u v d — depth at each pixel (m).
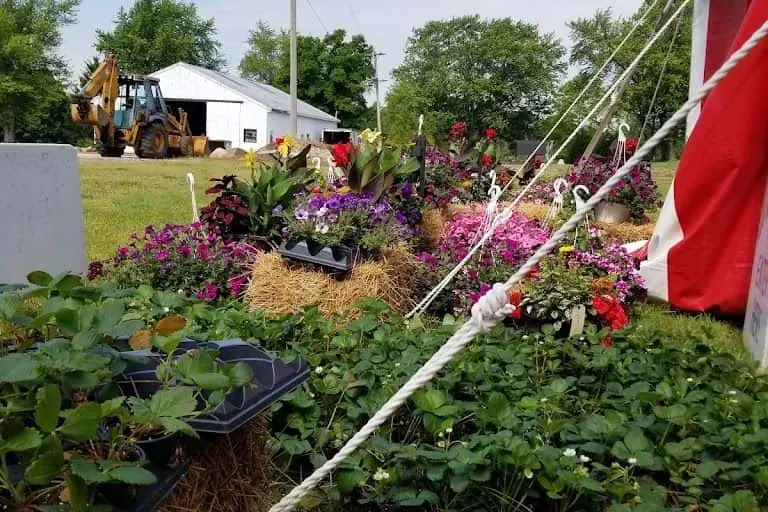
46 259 4.67
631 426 2.81
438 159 9.36
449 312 5.37
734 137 5.45
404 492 2.36
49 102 53.69
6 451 1.53
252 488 2.30
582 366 3.60
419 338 3.73
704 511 2.55
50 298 2.15
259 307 4.62
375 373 3.19
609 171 9.22
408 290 5.17
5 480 1.57
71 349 1.82
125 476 1.54
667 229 5.98
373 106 76.12
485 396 3.11
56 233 4.78
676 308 5.88
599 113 14.19
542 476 2.37
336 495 2.52
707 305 5.67
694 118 6.33
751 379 3.69
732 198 5.50
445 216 7.65
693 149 5.70
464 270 5.38
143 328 2.31
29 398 1.78
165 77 47.28
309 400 2.88
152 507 1.74
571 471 2.40
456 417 2.79
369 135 6.45
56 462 1.53
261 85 61.38
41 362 1.74
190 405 1.73
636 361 3.65
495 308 1.64
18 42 48.34
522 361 3.51
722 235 5.58
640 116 48.50
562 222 6.71
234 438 2.22
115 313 2.01
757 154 5.42
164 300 3.32
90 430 1.59
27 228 4.50
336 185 6.60
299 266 4.85
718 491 2.64
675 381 3.32
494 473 2.49
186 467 1.93
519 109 81.44
